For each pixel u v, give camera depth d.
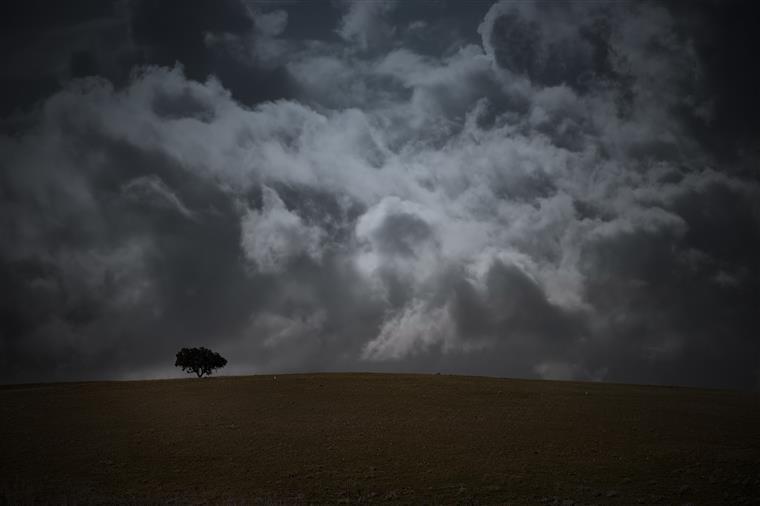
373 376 91.00
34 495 36.22
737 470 42.47
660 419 58.72
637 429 54.31
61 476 40.41
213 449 47.50
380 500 36.47
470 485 39.19
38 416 59.03
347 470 42.28
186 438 50.84
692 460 44.66
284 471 42.03
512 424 56.16
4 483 38.75
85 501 35.25
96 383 85.62
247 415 60.25
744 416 61.22
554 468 42.78
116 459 44.62
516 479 40.34
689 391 79.69
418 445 48.78
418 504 35.84
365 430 53.78
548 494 37.59
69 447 47.72
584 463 43.94
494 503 36.03
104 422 56.75
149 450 47.09
